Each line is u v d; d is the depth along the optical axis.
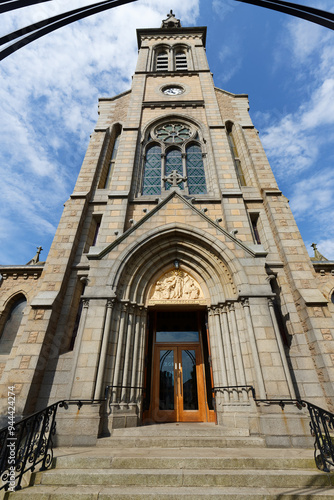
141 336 9.29
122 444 6.62
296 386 8.40
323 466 5.20
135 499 4.29
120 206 12.05
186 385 10.00
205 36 25.03
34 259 15.36
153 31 25.17
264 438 6.75
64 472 4.95
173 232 10.48
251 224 12.20
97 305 8.69
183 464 5.27
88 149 15.10
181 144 15.72
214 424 8.49
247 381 7.98
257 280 9.16
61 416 7.08
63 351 9.23
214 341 9.23
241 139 15.70
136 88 18.77
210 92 18.00
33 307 9.32
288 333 9.60
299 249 10.84
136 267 10.01
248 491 4.45
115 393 7.88
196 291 10.16
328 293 10.88
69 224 11.76
